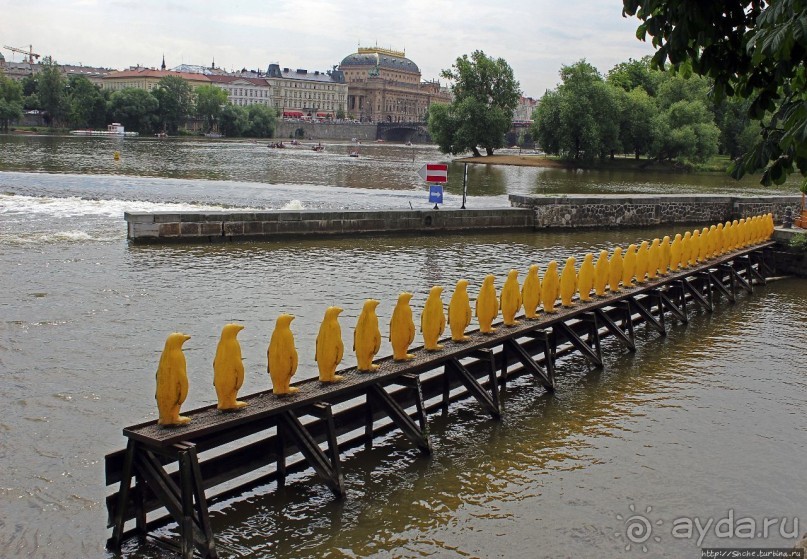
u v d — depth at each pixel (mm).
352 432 12539
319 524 9570
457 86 125125
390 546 9102
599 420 13359
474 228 36781
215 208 39656
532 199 38469
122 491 8781
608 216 40844
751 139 109062
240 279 23141
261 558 8797
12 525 9266
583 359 17234
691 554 9148
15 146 102500
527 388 15102
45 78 173375
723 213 45656
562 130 105500
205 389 13914
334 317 10703
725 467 11523
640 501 10391
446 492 10508
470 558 8883
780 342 19219
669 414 13742
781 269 30078
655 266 20156
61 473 10570
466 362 16031
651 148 104125
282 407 9812
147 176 59688
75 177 53812
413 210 34969
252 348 16406
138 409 12891
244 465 9945
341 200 45344
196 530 8664
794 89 8414
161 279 22625
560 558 8953
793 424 13383
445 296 22328
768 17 6625
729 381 15781
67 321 17828
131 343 16422
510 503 10234
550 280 15500
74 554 8742
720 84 9062
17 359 15109
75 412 12648
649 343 18922
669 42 8609
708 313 22734
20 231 29859
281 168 79062
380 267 26328
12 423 12109
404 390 12414
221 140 180125
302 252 28641
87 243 27984
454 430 12781
